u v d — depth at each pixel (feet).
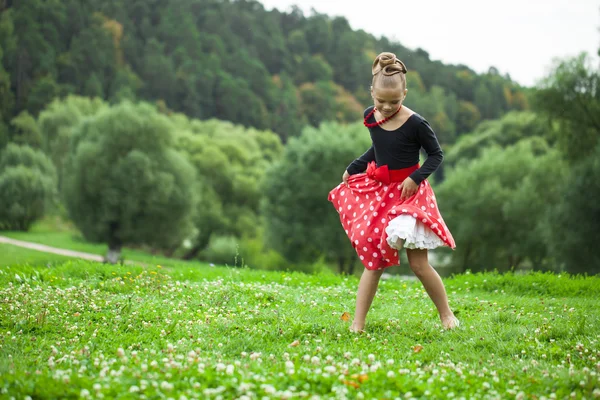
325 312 19.56
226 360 12.80
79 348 14.35
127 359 12.63
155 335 15.83
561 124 101.86
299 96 359.25
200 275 27.22
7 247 134.41
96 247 153.69
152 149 132.57
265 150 252.21
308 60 393.50
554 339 15.47
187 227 138.00
